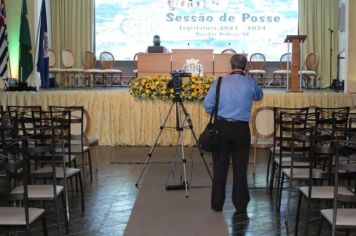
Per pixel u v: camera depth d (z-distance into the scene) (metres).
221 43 13.64
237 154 4.64
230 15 13.59
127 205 5.06
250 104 4.52
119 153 8.02
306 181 5.48
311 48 13.73
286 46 13.66
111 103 8.66
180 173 6.48
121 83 13.37
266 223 4.48
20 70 10.15
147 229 4.25
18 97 8.62
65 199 4.35
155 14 13.63
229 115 4.46
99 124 8.68
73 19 13.74
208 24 13.60
